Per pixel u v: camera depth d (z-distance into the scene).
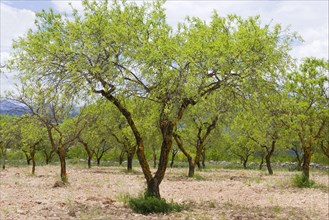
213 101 15.92
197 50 13.37
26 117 26.95
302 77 25.88
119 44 13.58
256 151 61.59
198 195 21.66
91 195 20.28
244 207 17.02
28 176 33.78
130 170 42.53
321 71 26.06
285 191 23.95
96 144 46.97
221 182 29.70
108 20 14.34
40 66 13.86
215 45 13.42
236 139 57.38
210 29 15.18
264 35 14.54
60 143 27.55
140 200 15.45
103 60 13.65
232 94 15.88
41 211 14.55
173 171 44.50
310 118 26.11
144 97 14.49
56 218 13.12
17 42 14.10
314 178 36.81
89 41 13.10
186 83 13.17
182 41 14.95
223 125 34.19
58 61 14.03
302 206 17.91
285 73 14.97
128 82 13.86
